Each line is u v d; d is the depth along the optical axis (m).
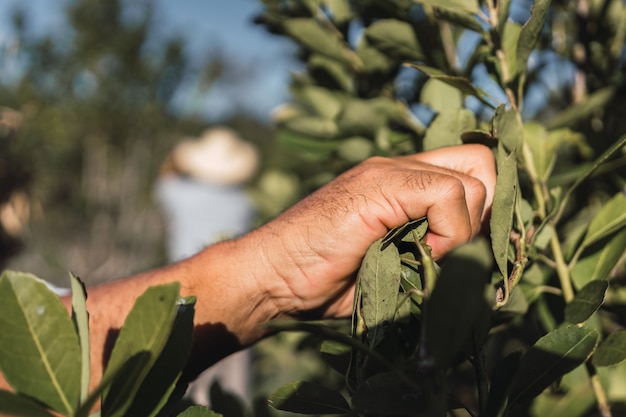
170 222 3.20
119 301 0.77
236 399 0.79
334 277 0.68
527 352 0.58
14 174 1.36
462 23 0.73
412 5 0.87
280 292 0.71
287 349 1.45
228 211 3.07
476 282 0.43
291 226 0.69
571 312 0.68
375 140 0.92
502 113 0.67
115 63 6.23
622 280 0.87
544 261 0.74
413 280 0.61
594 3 0.93
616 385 0.85
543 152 0.76
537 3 0.65
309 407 0.57
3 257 1.34
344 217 0.65
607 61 0.93
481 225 0.69
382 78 0.93
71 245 5.96
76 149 6.02
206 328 0.72
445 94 0.82
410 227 0.62
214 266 0.72
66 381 0.50
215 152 3.16
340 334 0.49
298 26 0.91
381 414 0.49
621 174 0.88
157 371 0.53
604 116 0.95
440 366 0.45
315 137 1.02
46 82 5.75
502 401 0.57
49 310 0.51
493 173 0.69
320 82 1.00
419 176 0.62
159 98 6.50
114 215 6.28
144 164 6.45
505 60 0.73
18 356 0.50
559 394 0.84
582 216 0.89
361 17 0.94
